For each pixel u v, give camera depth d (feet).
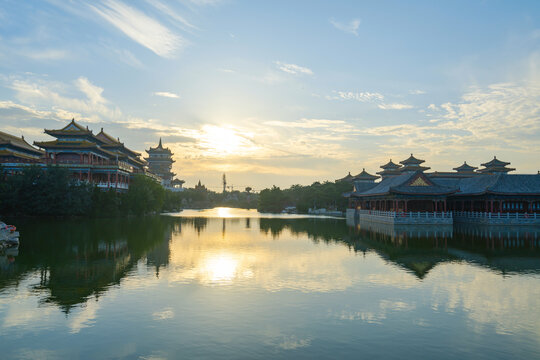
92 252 113.60
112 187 277.85
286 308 61.00
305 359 43.39
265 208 551.18
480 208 261.65
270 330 51.75
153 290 70.74
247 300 65.10
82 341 47.60
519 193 234.99
